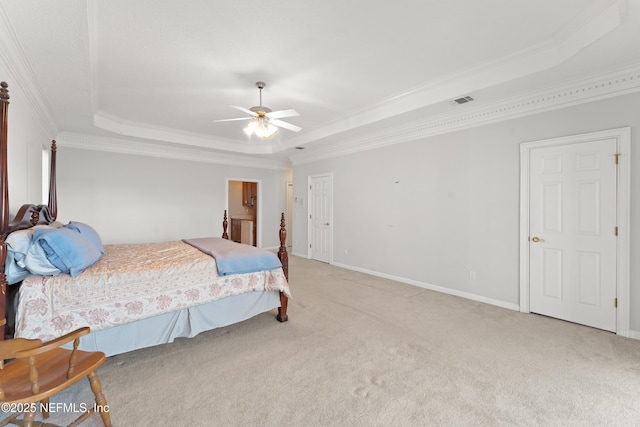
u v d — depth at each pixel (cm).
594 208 288
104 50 260
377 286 436
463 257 385
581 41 229
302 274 509
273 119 339
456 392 188
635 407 174
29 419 124
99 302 208
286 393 188
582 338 265
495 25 229
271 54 270
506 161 345
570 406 175
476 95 326
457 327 290
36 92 294
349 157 548
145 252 310
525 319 311
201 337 267
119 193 545
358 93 363
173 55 270
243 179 712
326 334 274
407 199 449
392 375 207
